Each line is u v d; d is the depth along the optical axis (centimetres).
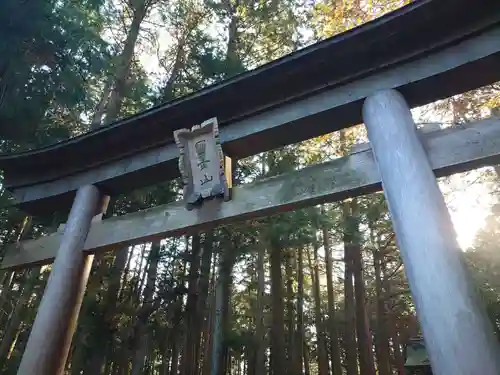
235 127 385
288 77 356
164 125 416
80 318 720
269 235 882
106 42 766
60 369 358
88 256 417
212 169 365
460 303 216
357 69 339
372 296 1634
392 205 270
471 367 198
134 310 809
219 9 1167
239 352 1304
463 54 300
